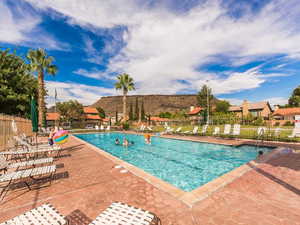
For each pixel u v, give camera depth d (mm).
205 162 7680
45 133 18172
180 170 6688
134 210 1955
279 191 3275
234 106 49844
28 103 20672
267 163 5328
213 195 3137
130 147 12523
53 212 1941
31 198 3143
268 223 2252
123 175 4461
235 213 2520
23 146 8062
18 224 1703
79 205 2844
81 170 4973
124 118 31203
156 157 9117
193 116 48531
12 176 3164
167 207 2727
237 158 8148
